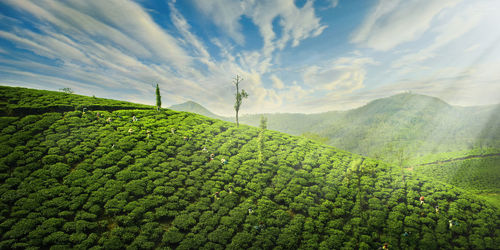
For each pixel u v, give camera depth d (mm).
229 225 32344
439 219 37969
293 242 31578
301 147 60906
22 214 27125
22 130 42500
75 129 46750
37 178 32750
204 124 65250
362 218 37531
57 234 25734
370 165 52875
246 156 51438
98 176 35625
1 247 23234
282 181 44219
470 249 32906
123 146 44188
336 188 44219
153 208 32500
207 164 45062
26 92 57906
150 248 26969
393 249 32219
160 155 44375
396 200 42375
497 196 60188
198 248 28203
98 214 29875
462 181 74250
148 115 62469
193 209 33562
